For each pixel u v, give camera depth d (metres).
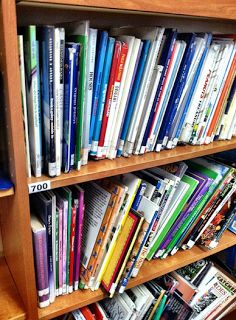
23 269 0.67
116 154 0.76
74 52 0.55
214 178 0.93
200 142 0.89
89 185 0.84
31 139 0.59
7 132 0.55
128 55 0.65
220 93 0.85
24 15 0.73
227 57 0.80
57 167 0.62
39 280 0.72
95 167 0.69
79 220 0.75
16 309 0.75
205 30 1.04
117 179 0.81
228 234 1.21
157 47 0.66
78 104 0.61
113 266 0.81
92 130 0.69
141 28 0.68
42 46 0.53
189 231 1.01
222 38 0.83
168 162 0.79
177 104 0.77
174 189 0.85
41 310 0.77
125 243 0.77
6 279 0.86
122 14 0.86
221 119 0.91
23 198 0.58
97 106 0.67
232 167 0.98
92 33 0.58
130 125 0.73
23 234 0.61
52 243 0.72
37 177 0.62
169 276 1.12
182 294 1.08
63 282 0.81
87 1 0.49
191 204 0.93
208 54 0.76
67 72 0.56
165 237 0.96
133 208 0.81
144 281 0.93
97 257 0.80
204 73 0.78
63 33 0.53
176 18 0.95
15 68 0.48
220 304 1.18
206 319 1.19
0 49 0.50
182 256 1.05
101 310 0.90
